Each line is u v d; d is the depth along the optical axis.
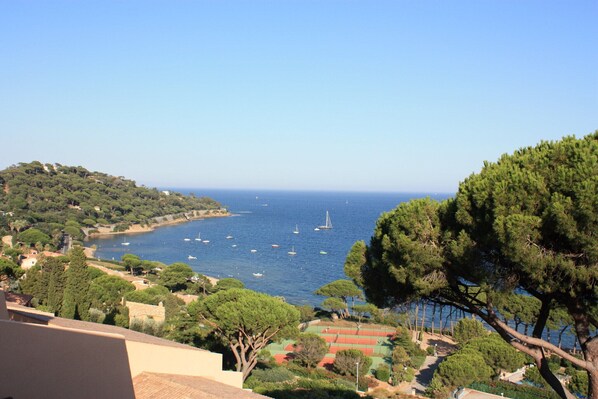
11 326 7.70
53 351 8.48
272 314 27.92
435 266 11.72
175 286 79.62
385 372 37.97
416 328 54.28
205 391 12.32
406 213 12.34
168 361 14.28
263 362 35.34
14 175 160.38
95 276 62.97
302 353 38.16
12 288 39.81
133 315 45.78
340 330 54.69
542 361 11.99
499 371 38.03
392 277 13.29
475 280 11.23
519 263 9.98
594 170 9.34
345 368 36.31
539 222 9.68
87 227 162.25
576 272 9.51
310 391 26.23
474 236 11.16
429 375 40.44
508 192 10.19
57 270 35.16
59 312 34.56
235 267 114.25
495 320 11.88
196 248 145.50
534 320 42.94
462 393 33.72
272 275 104.31
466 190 11.38
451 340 54.03
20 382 7.81
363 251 14.86
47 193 159.88
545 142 11.30
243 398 12.46
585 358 11.05
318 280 99.19
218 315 27.97
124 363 10.41
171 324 39.16
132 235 172.25
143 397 11.84
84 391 9.16
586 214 8.99
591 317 10.98
